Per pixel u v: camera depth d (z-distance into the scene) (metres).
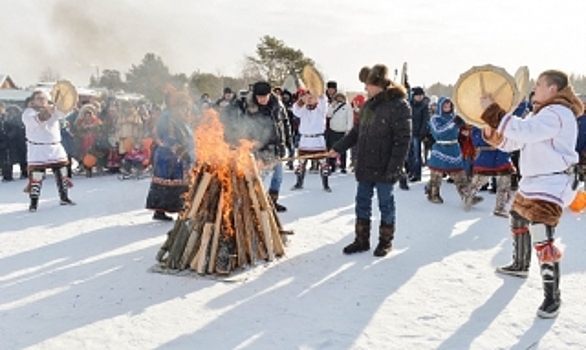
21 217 6.82
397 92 4.89
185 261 4.54
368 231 5.15
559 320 3.57
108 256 5.02
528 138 3.41
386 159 4.92
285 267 4.67
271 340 3.28
